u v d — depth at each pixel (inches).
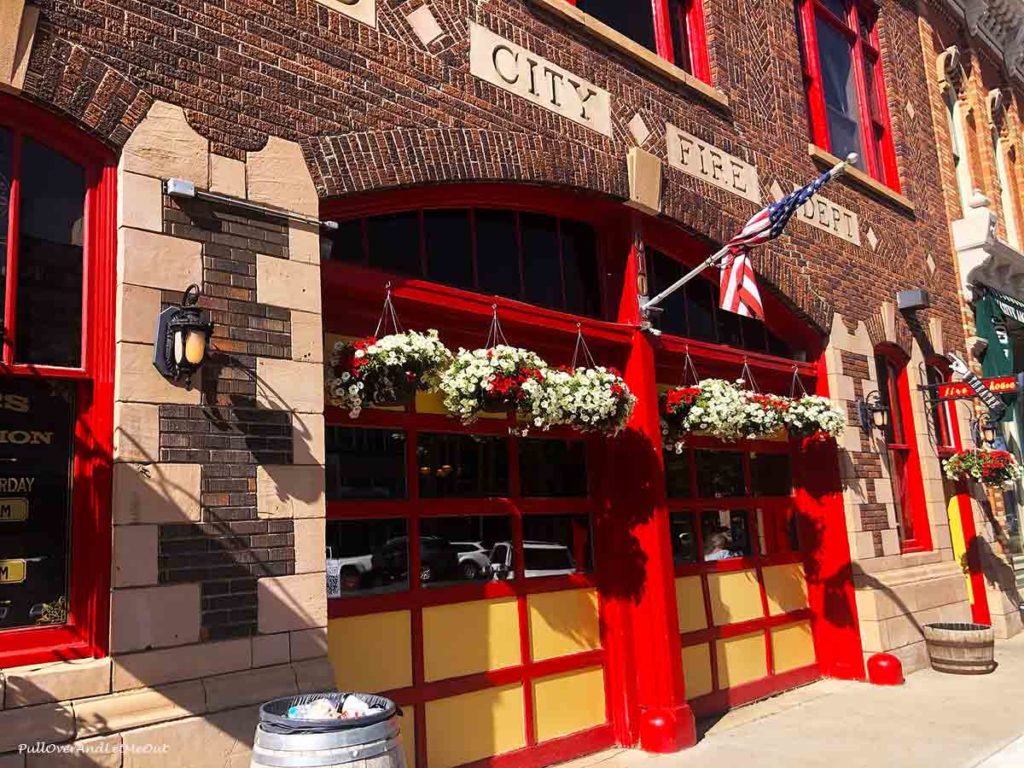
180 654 162.1
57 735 144.9
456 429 253.9
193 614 164.9
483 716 243.9
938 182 514.3
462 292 247.0
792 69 402.9
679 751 269.9
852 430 384.5
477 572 252.5
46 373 158.7
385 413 236.1
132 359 164.2
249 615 172.7
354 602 220.4
